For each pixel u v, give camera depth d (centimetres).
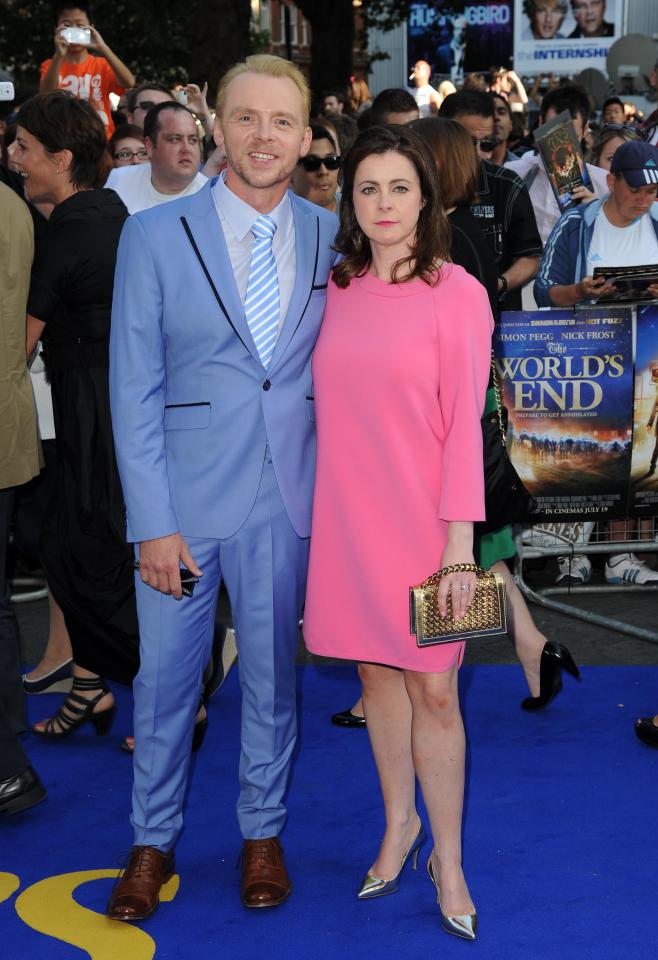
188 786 362
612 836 325
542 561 573
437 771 276
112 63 755
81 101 355
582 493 506
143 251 271
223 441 277
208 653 297
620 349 494
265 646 290
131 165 545
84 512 349
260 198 272
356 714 404
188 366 277
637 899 293
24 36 2623
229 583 287
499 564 399
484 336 267
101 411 348
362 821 338
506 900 294
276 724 296
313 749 386
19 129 352
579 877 304
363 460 271
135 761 297
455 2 3017
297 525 284
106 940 281
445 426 268
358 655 279
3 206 330
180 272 271
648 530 538
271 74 266
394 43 3212
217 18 1605
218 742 395
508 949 274
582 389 496
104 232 344
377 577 273
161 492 275
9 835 335
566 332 491
